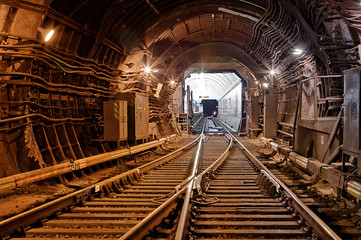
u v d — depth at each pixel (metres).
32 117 7.57
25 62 7.10
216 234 4.08
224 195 6.15
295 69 13.58
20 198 5.91
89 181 7.64
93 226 4.44
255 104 21.73
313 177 6.99
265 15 11.87
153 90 17.95
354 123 5.04
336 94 9.76
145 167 8.80
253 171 9.19
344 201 5.43
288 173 8.77
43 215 4.57
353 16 6.92
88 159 7.96
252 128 21.80
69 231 4.13
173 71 21.34
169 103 24.22
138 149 11.03
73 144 8.84
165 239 3.84
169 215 4.89
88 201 5.71
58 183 7.37
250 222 4.51
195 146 16.97
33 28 6.85
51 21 7.38
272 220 4.69
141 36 12.65
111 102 9.77
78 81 9.48
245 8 12.74
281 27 11.55
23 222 4.19
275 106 16.17
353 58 9.82
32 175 5.95
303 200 5.79
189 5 12.82
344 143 5.51
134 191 6.55
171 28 14.98
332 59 9.66
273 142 11.84
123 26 11.05
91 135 10.20
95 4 8.64
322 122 7.55
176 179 8.07
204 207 5.33
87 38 9.45
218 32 18.28
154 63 16.58
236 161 11.32
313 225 4.04
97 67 10.07
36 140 7.65
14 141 7.23
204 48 20.23
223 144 18.16
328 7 8.41
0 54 6.49
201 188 6.31
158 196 6.13
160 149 15.09
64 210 5.07
